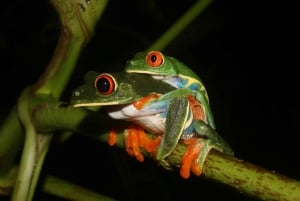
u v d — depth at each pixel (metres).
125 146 0.42
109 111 0.43
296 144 0.78
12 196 0.44
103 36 0.71
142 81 0.43
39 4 0.72
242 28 0.80
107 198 0.45
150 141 0.42
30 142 0.44
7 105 0.70
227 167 0.38
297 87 0.83
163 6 0.77
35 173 0.44
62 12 0.45
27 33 0.72
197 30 0.57
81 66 0.63
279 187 0.36
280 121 0.79
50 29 0.69
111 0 0.71
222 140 0.43
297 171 0.77
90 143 0.72
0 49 0.71
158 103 0.42
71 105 0.43
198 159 0.38
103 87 0.42
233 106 0.79
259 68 0.82
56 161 0.71
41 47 0.72
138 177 0.60
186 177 0.40
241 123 0.79
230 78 0.79
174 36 0.47
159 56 0.45
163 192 0.60
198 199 0.64
